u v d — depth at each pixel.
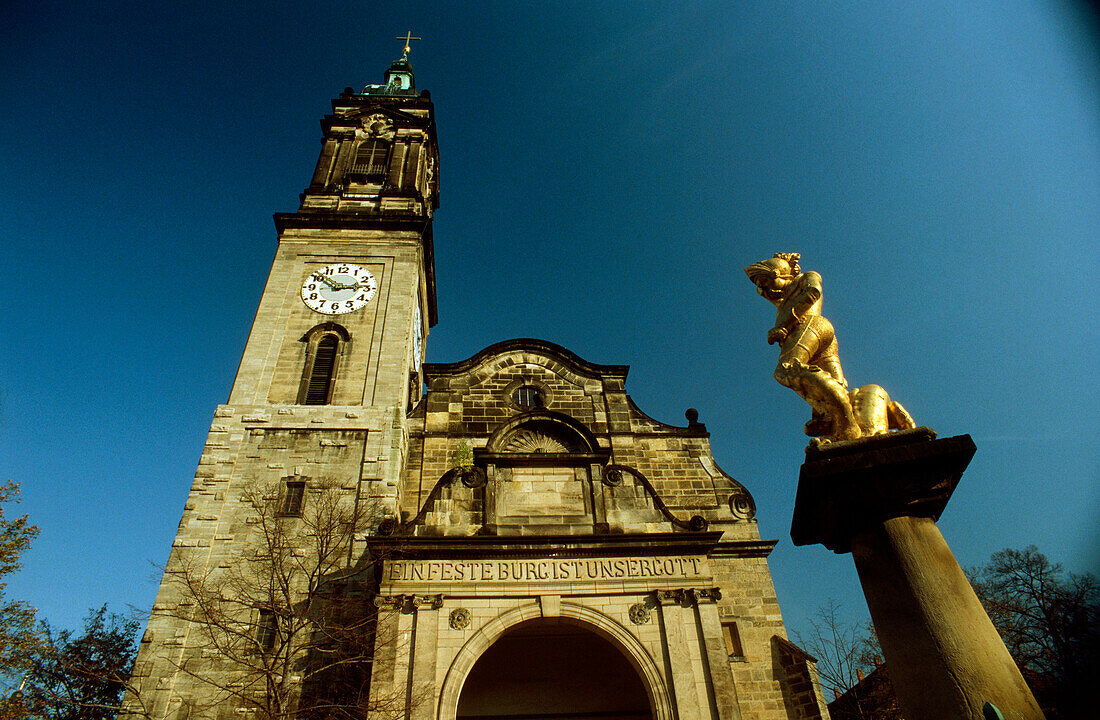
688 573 21.73
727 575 25.30
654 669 19.95
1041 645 29.56
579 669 25.16
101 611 29.31
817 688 22.31
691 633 20.64
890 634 9.14
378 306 32.41
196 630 21.86
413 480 27.77
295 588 22.80
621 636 20.48
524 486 23.61
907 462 9.62
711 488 28.33
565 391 31.47
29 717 23.19
